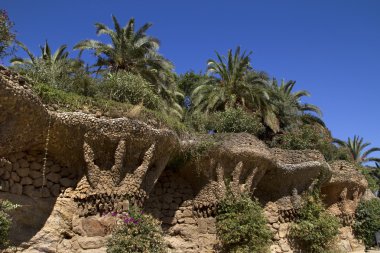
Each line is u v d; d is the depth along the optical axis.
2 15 10.73
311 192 17.66
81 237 10.74
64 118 10.41
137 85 13.52
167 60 22.77
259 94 22.56
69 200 11.15
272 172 16.33
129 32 22.23
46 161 11.08
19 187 10.32
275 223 16.44
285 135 22.64
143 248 10.73
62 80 12.73
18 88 8.97
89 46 21.59
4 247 9.41
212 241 13.85
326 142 24.56
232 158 14.18
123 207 11.13
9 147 9.66
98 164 11.19
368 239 22.20
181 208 14.46
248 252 13.54
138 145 11.45
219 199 14.04
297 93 28.14
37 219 10.58
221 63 22.98
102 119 10.92
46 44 25.08
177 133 13.41
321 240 16.89
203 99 22.42
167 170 14.73
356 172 22.00
